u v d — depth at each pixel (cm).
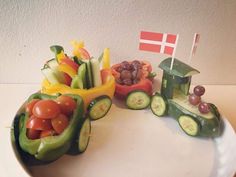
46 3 30
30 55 33
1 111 30
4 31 31
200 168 23
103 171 22
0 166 23
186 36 33
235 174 22
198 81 37
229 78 37
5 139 26
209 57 35
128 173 22
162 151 24
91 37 33
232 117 31
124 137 26
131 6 31
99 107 28
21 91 34
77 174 22
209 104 27
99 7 31
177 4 31
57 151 21
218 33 33
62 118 22
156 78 35
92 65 27
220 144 25
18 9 30
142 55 34
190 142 26
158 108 29
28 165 22
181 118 27
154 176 22
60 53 28
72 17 31
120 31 32
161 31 33
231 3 31
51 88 26
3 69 34
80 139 23
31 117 22
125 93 30
